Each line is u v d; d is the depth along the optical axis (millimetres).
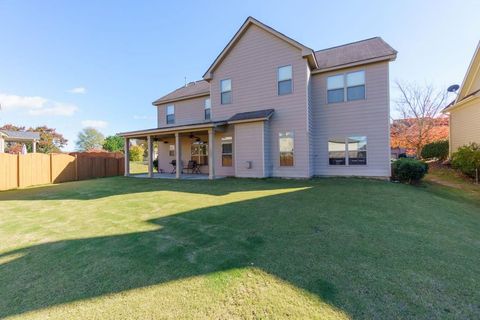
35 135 22656
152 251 3285
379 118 9672
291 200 5953
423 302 2080
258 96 11164
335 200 5875
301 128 10164
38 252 3420
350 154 10227
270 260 2887
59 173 13102
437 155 13750
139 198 7082
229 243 3455
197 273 2646
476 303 2072
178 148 11820
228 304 2111
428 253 3068
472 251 3189
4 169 10820
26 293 2416
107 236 3969
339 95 10414
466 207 6074
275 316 1939
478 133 11148
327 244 3330
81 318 2014
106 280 2590
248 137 10719
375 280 2420
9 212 5965
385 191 6926
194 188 8516
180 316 1981
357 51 11125
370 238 3539
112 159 16344
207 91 14320
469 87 12547
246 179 10336
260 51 11094
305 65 10039
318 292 2232
